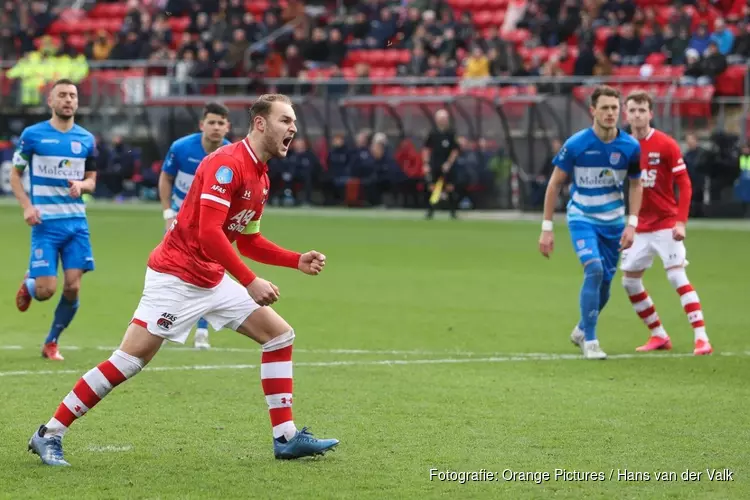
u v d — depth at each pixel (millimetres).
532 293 43500
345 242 61812
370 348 31688
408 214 80500
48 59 93875
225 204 17984
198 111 85688
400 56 95375
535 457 19188
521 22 95000
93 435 20656
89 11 110438
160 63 95000
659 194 31406
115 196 90812
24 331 34656
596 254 29984
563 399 24328
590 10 92500
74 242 29359
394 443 20172
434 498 16641
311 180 84250
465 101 79750
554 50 91062
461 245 60781
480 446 19969
